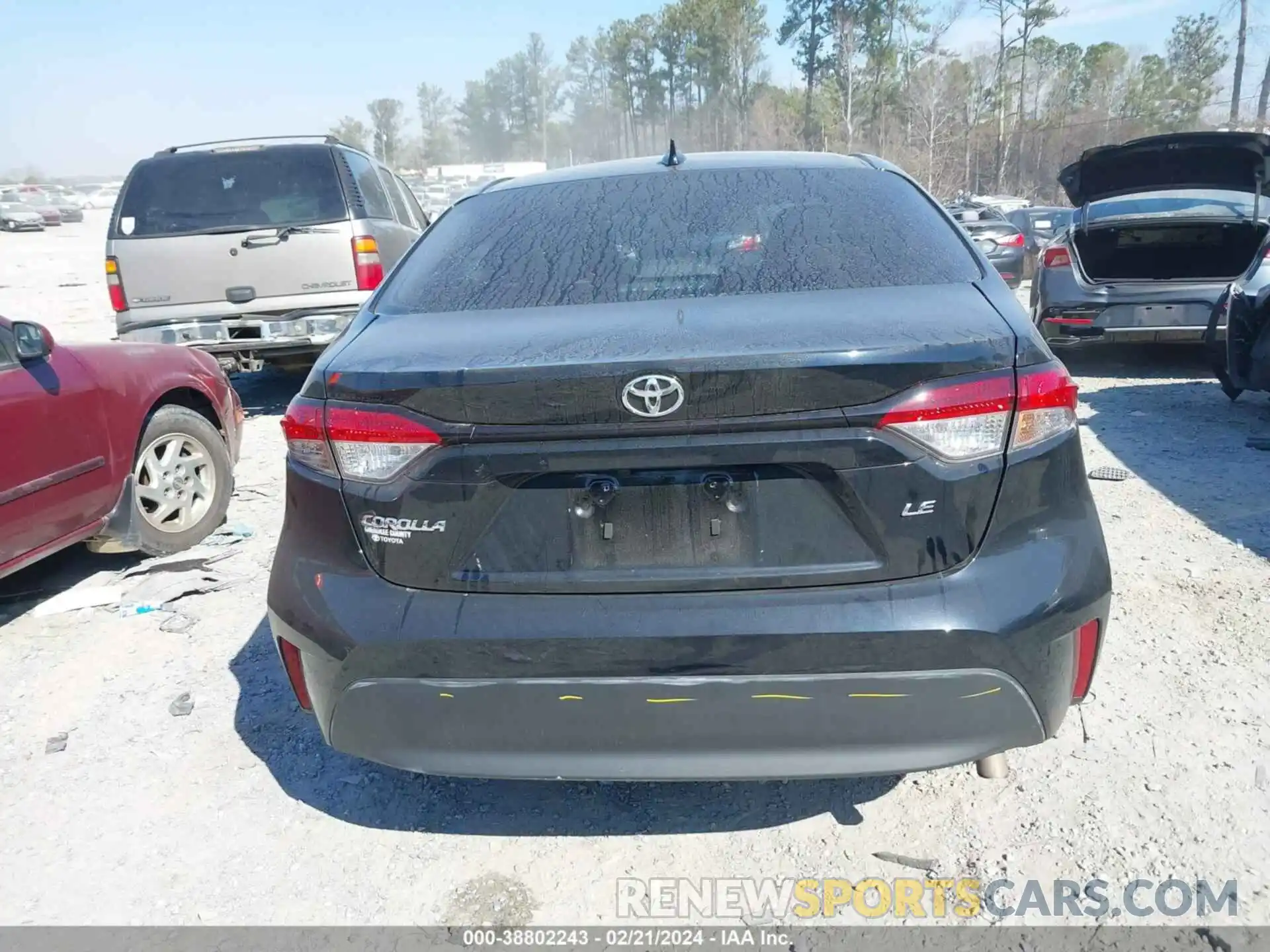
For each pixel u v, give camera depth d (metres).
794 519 2.10
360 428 2.19
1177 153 7.70
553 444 2.09
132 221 7.26
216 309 7.27
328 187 7.30
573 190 3.12
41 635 3.98
